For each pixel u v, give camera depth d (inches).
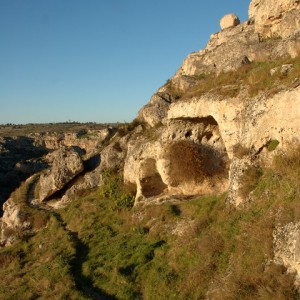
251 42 985.5
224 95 682.2
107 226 829.8
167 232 642.2
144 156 884.6
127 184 988.6
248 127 584.7
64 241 834.2
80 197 1141.1
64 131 5846.5
